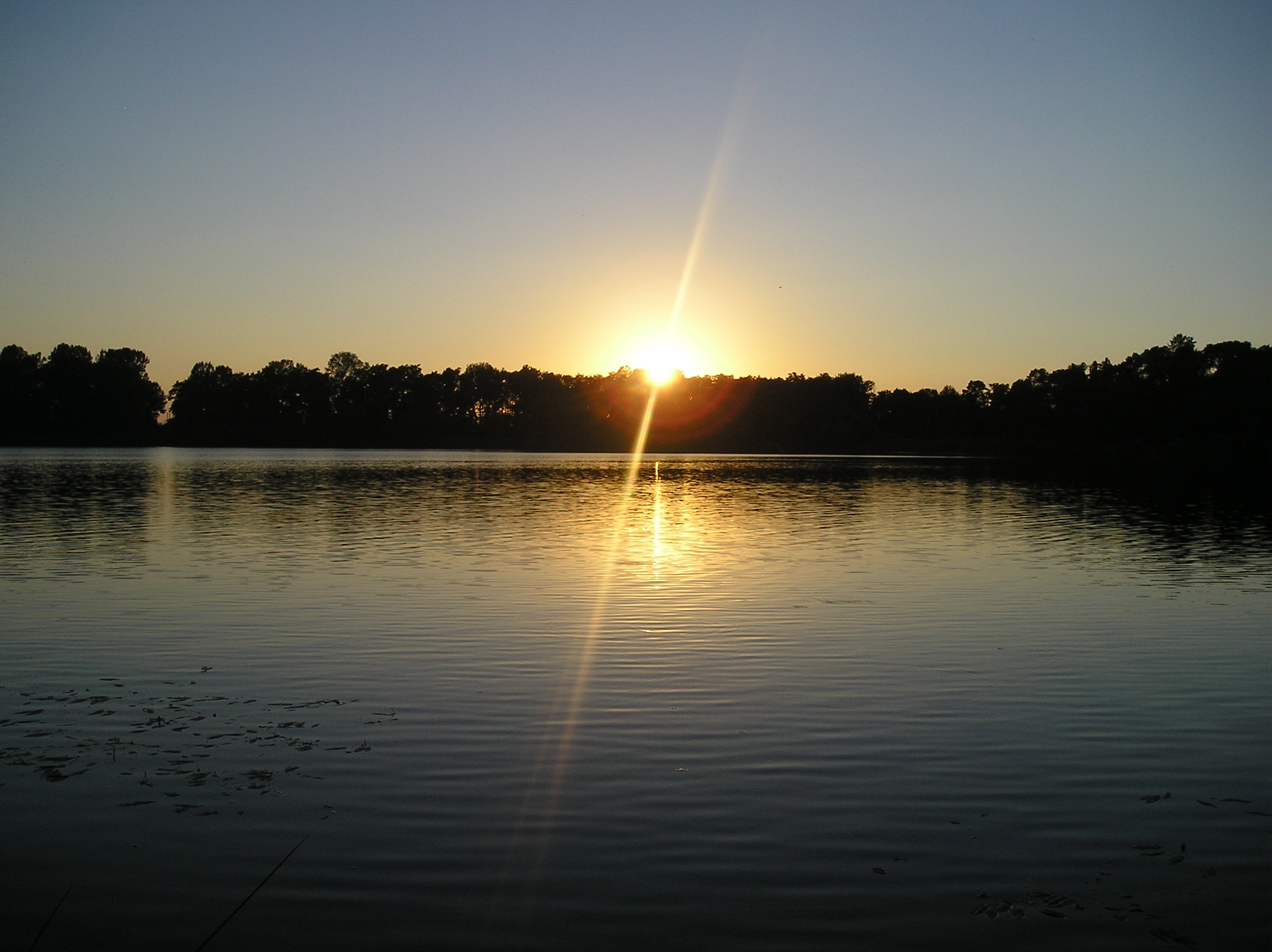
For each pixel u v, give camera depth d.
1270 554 28.81
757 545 30.47
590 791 9.90
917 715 12.51
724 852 8.59
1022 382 161.12
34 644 16.06
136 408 162.00
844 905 7.72
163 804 9.49
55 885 7.98
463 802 9.59
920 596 21.09
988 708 12.82
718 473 85.12
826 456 151.25
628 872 8.21
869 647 16.25
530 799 9.69
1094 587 22.47
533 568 24.92
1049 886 8.02
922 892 7.92
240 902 7.73
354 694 13.24
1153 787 10.11
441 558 26.67
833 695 13.38
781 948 7.14
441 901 7.74
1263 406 114.62
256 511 41.00
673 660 15.27
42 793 9.72
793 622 18.20
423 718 12.18
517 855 8.49
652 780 10.21
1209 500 53.22
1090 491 60.94
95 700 12.89
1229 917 7.57
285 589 21.31
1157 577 24.05
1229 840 8.88
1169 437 127.88
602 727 11.90
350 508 43.19
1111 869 8.34
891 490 60.62
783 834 8.94
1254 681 14.20
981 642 16.66
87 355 164.25
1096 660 15.45
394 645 16.12
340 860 8.40
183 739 11.35
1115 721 12.32
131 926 7.40
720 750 11.14
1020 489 62.44
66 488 54.78
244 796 9.66
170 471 77.00
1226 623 18.30
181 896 7.82
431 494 52.41
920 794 9.89
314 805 9.48
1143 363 135.62
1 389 155.38
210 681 13.88
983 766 10.70
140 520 36.66
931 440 176.12
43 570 23.98
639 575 23.83
